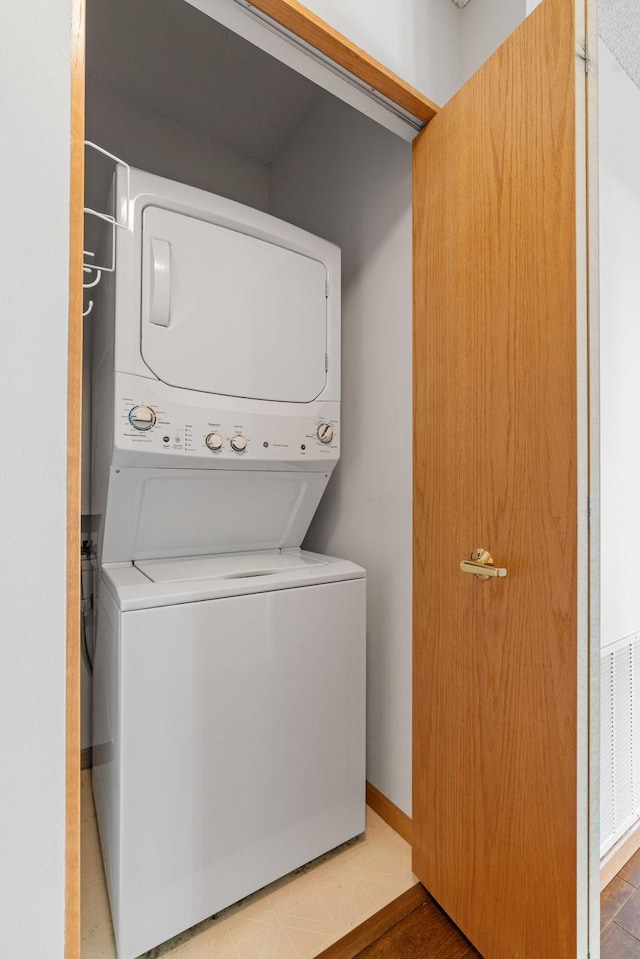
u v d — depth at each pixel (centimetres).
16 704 65
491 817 116
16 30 65
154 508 151
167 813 121
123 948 115
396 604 171
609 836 153
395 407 173
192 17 170
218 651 129
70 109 69
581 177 96
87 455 191
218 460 148
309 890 142
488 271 117
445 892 131
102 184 204
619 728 159
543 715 103
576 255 96
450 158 129
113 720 124
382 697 177
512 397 111
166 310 136
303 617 145
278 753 140
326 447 173
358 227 192
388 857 156
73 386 69
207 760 127
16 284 65
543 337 103
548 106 100
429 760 138
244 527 177
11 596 65
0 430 64
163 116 221
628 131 168
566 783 98
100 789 150
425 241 139
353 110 194
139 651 117
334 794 153
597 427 99
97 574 165
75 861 69
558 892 99
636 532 169
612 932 129
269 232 158
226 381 149
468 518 124
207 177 237
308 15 110
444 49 147
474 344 121
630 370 167
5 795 64
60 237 68
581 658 97
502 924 113
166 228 137
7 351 65
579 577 97
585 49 97
